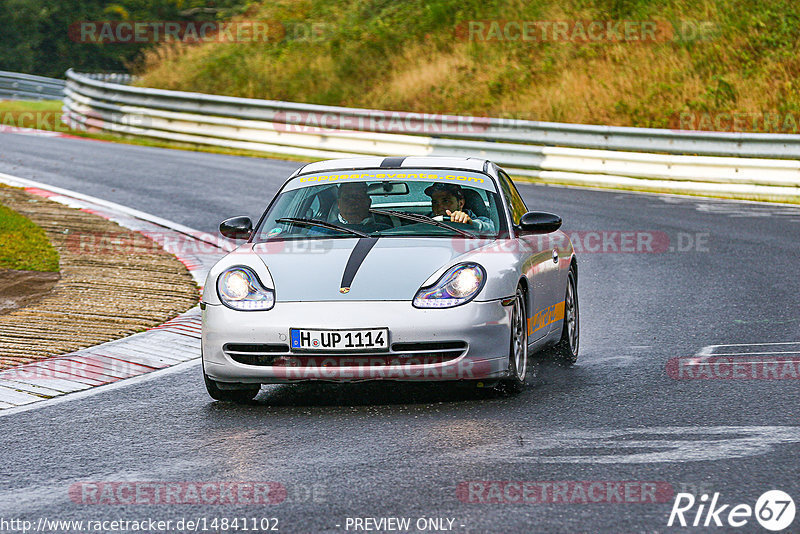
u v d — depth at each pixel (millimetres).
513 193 28188
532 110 87625
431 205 26266
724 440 18750
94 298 34875
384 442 19234
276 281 22656
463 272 22359
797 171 62719
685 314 32969
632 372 25234
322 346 21594
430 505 15469
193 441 19891
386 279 22312
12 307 33781
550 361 27281
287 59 108312
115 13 172375
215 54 113312
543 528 14359
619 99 85562
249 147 85750
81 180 66250
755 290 36625
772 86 82625
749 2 93625
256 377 22062
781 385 23219
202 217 53406
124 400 23594
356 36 107875
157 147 88312
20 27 167625
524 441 19016
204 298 23078
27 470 18219
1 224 46906
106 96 96750
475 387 24125
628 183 68688
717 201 61656
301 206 25812
